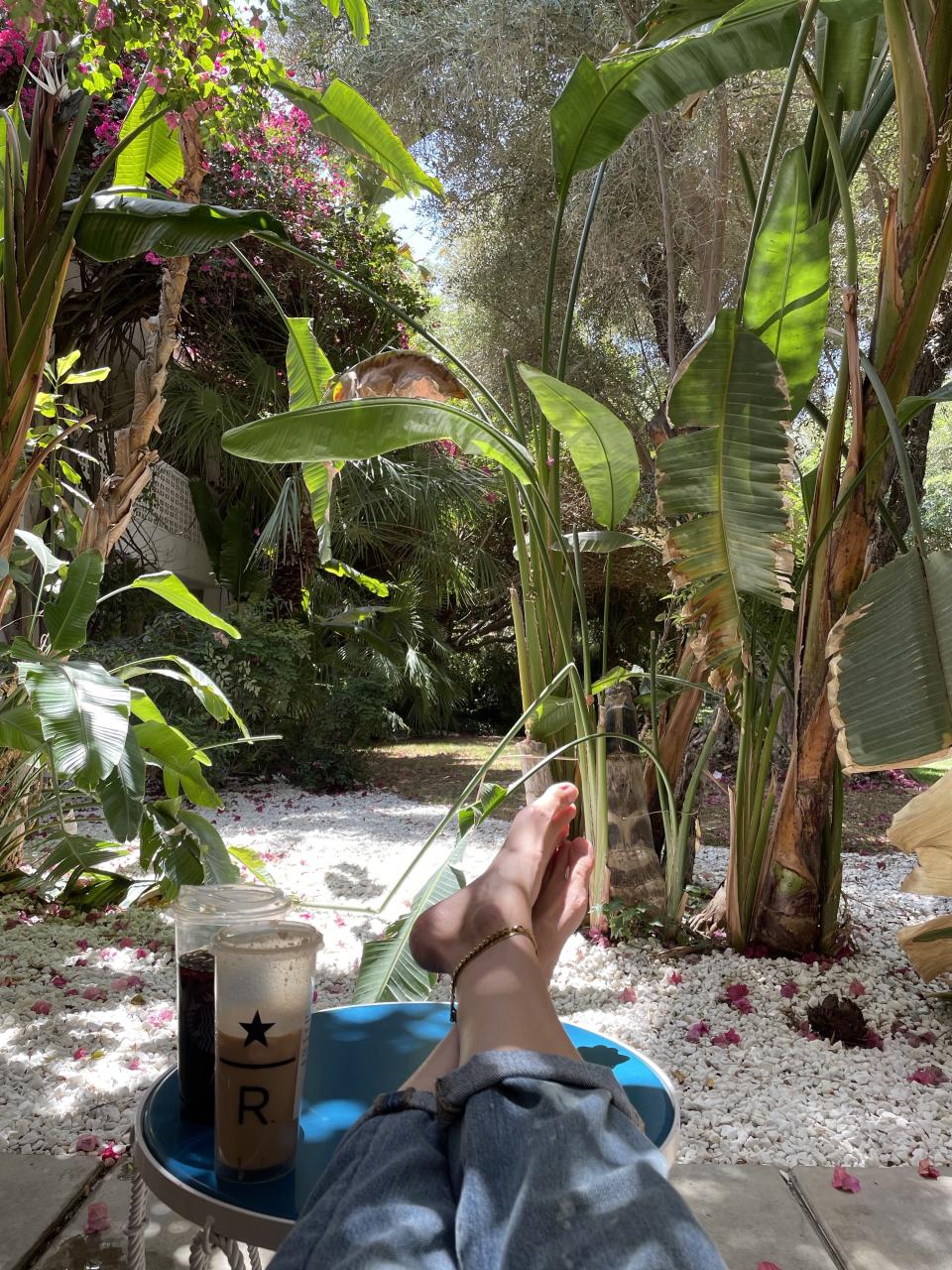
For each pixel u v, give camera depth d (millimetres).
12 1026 2578
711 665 3033
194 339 9344
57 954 3141
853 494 2863
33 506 5520
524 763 3578
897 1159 2023
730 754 7305
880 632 2068
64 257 2918
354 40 7922
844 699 2033
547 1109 666
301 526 9016
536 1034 776
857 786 7844
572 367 9062
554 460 3443
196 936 1062
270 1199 896
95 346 8344
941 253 2729
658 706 3910
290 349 3777
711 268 6914
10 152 2920
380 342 10016
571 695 3535
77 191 7051
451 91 7949
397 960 2352
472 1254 586
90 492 8148
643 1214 579
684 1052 2555
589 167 3232
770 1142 2078
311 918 3723
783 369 3004
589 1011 2812
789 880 3201
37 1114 2100
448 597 12086
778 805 3246
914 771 8375
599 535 3461
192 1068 1043
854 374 2713
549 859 1183
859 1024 2656
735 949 3295
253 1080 915
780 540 2633
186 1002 1040
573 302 3287
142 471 3703
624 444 2947
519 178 8453
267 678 7281
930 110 2660
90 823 5406
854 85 3180
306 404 3891
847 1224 1746
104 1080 2266
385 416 2809
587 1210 583
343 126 3766
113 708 2627
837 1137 2102
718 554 2740
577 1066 726
